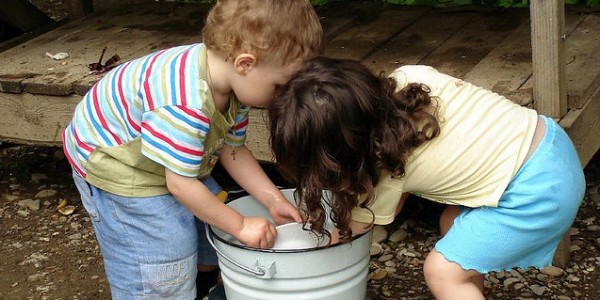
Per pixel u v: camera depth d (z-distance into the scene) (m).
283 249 2.26
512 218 2.20
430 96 2.20
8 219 3.64
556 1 2.66
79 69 3.57
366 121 2.03
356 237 2.27
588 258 3.05
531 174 2.17
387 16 4.07
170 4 4.63
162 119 2.21
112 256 2.51
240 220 2.33
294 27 2.15
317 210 2.14
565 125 2.73
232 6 2.18
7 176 4.05
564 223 2.24
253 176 2.55
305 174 2.08
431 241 3.23
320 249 2.22
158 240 2.43
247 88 2.24
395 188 2.19
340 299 2.33
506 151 2.18
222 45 2.19
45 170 4.09
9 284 3.15
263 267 2.24
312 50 2.21
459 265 2.25
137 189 2.38
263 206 2.62
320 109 2.00
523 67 3.18
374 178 2.12
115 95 2.35
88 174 2.43
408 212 3.44
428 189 2.23
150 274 2.47
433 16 4.00
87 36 4.11
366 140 2.04
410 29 3.83
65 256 3.33
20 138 3.54
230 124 2.39
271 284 2.27
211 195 2.29
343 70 2.05
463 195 2.22
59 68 3.61
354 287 2.35
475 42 3.56
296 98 2.04
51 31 4.29
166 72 2.25
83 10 4.65
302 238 2.44
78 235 3.48
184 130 2.20
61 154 4.23
